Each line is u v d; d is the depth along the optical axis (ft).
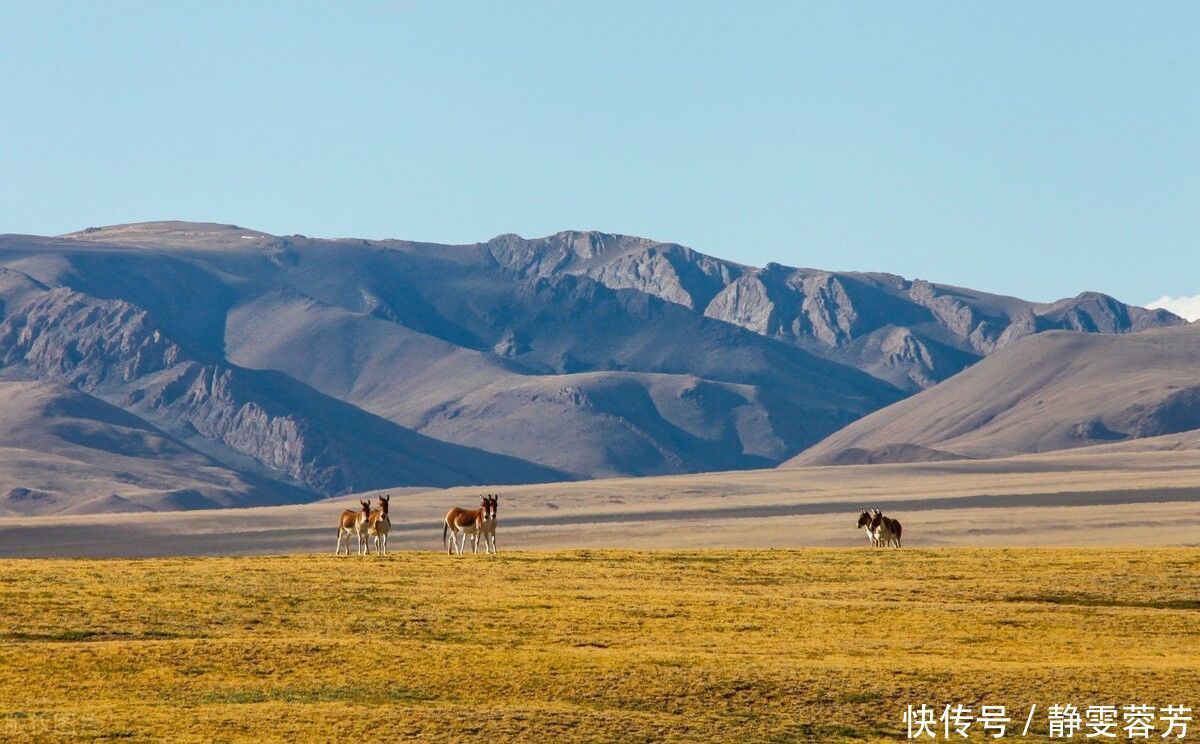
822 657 180.45
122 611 200.95
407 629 195.52
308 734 143.33
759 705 157.69
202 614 201.05
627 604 216.33
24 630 186.70
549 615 205.98
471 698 158.81
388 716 149.07
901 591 236.63
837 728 151.84
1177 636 199.93
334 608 208.74
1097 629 204.13
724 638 192.34
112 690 159.53
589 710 153.99
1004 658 182.80
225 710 151.53
